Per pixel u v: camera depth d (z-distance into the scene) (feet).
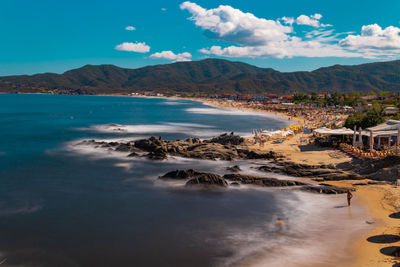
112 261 56.44
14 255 58.75
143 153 158.10
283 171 115.44
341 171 109.09
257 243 61.05
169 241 63.21
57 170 124.67
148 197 90.89
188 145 171.73
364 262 51.21
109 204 85.71
